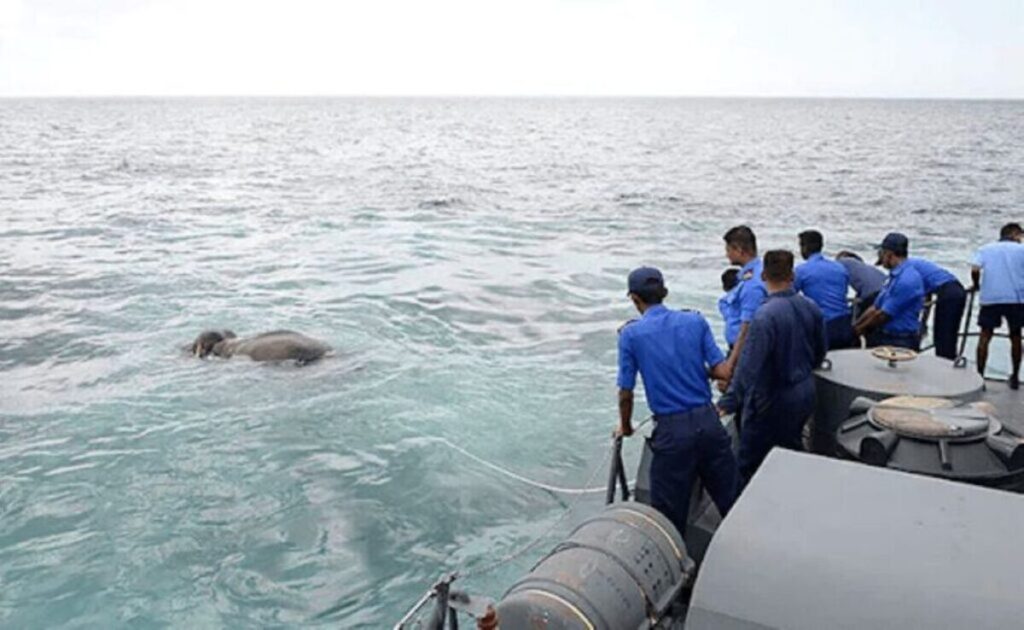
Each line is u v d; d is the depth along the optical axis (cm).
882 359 646
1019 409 708
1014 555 301
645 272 521
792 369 551
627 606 373
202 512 745
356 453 871
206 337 1222
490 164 5409
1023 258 863
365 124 13400
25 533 706
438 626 373
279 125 12794
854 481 356
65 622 586
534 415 983
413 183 4050
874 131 11075
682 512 514
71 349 1255
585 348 1277
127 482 805
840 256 891
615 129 11938
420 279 1798
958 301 834
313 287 1714
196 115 18012
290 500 767
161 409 996
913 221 2803
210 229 2556
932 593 285
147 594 619
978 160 5772
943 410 524
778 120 15888
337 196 3472
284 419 963
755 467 567
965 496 341
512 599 369
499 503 762
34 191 3603
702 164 5481
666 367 500
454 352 1248
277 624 583
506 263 2011
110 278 1803
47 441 902
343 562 662
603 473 825
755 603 296
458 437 914
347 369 1149
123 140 8294
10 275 1827
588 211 3039
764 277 564
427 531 711
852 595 290
